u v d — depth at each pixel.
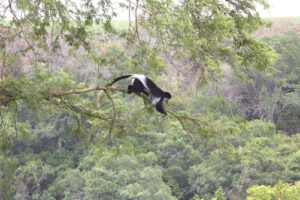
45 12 10.15
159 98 11.97
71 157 56.25
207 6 9.35
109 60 11.23
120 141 12.40
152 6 8.59
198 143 12.41
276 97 66.94
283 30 84.69
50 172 52.31
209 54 10.17
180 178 54.62
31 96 8.79
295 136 58.34
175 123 12.80
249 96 69.00
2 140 8.88
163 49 10.15
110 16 10.52
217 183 49.84
